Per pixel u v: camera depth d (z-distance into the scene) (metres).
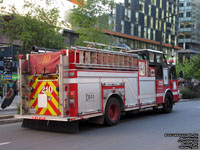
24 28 13.91
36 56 8.40
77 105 7.63
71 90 7.67
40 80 8.30
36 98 8.38
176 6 57.75
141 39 44.22
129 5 42.53
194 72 29.14
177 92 13.89
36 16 14.25
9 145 6.56
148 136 7.45
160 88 12.21
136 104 10.41
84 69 7.95
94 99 8.27
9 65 13.81
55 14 15.05
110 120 9.00
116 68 9.31
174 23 56.53
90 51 8.20
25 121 8.83
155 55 12.06
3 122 10.01
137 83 10.54
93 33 18.03
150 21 47.84
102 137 7.35
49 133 8.05
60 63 7.60
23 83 8.52
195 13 76.38
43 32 13.92
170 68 13.37
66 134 7.84
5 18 15.52
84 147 6.20
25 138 7.38
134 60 10.39
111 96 9.16
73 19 18.72
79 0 18.16
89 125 9.44
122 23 40.62
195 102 21.08
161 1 51.53
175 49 57.09
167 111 12.96
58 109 7.80
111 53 9.09
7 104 8.62
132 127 8.97
